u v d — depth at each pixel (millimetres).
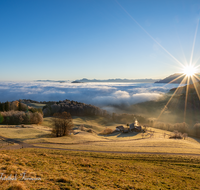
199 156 37156
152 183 18797
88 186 14492
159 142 59344
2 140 57844
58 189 12727
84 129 115375
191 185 19734
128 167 25625
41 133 80312
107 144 56438
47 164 21281
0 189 10961
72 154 36125
